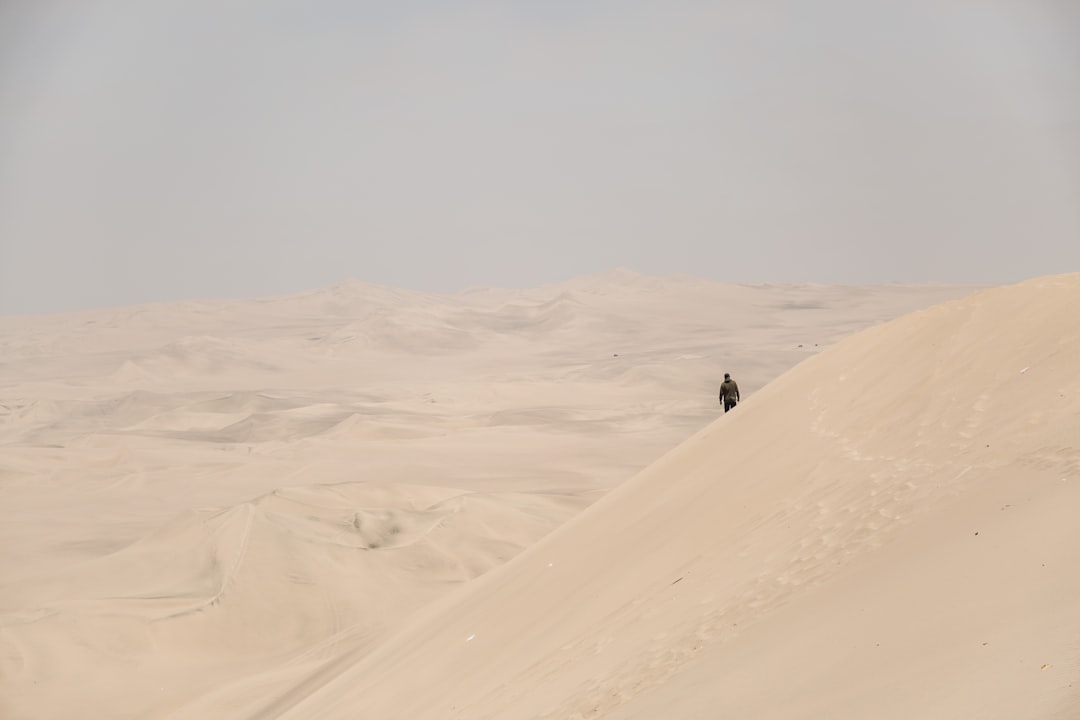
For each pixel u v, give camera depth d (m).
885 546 10.16
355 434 131.12
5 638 43.62
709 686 8.77
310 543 54.00
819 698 7.22
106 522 85.00
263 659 44.50
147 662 43.25
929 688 6.53
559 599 17.33
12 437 178.12
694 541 15.15
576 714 10.80
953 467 11.41
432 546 56.91
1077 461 9.62
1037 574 7.49
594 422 143.50
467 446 123.31
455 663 18.02
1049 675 5.88
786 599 10.33
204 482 102.06
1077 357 12.23
